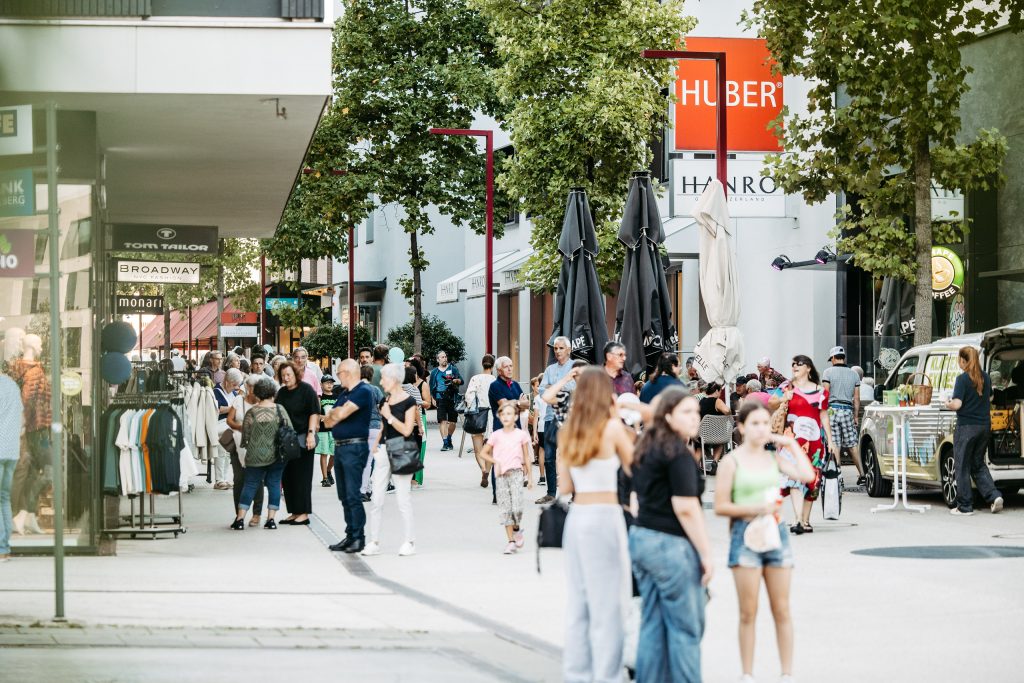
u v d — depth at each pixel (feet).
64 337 55.83
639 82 115.75
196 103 55.98
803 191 86.17
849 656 35.01
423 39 156.46
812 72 82.99
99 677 31.58
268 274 241.14
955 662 34.12
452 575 50.70
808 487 61.36
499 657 35.22
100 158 64.08
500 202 157.99
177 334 277.44
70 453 55.72
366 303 241.35
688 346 129.80
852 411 78.64
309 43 54.65
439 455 119.24
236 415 67.77
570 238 76.54
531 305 178.40
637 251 74.13
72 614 40.50
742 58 96.32
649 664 28.45
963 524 64.80
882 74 80.84
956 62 81.35
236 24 54.08
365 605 43.47
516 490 56.95
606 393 29.71
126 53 53.36
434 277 222.89
